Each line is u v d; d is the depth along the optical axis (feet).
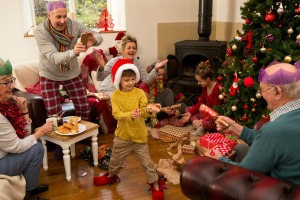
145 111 7.20
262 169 4.51
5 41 12.37
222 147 7.35
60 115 9.63
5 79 6.70
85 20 14.66
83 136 8.46
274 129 4.31
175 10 15.11
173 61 14.53
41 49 8.59
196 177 4.66
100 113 11.18
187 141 10.44
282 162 4.40
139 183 8.32
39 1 13.28
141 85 10.80
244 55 10.09
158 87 12.16
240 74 9.74
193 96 13.79
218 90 11.05
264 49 8.92
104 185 8.21
